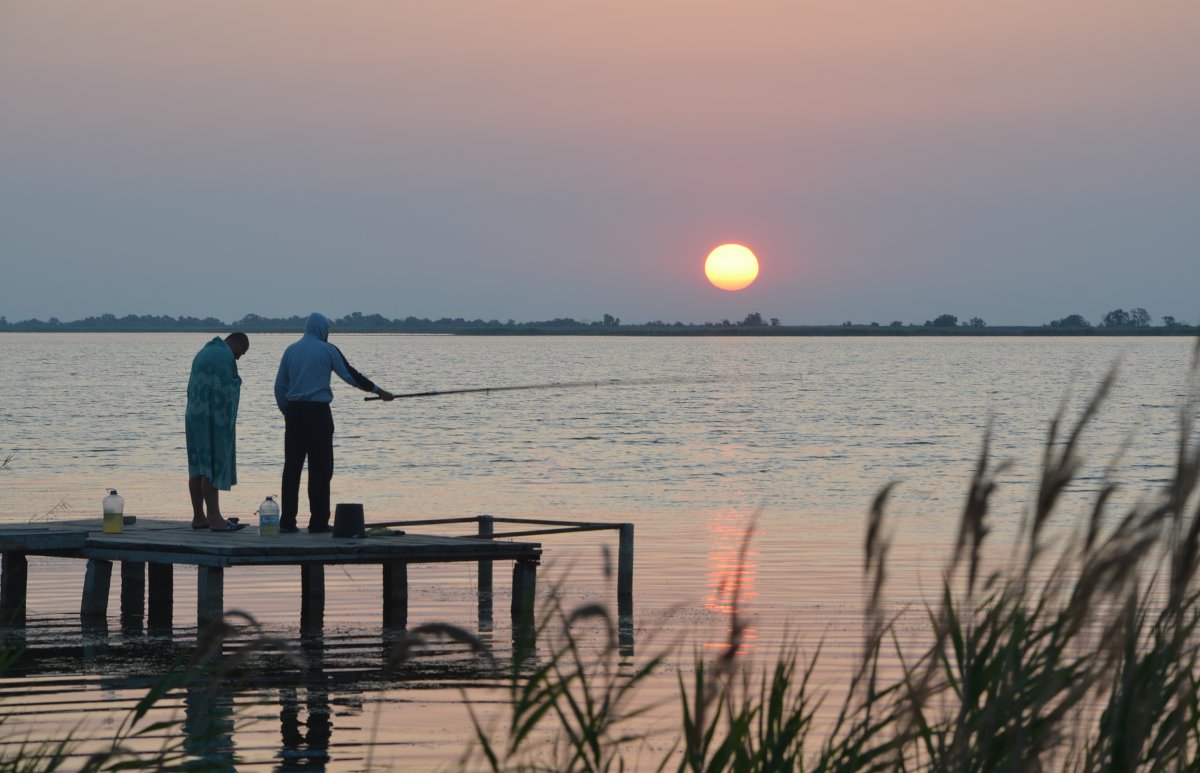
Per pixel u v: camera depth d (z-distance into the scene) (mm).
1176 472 5281
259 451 73438
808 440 84500
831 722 12586
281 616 23828
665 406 133500
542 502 48844
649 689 15297
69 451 71625
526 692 5664
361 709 15992
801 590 26047
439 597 26062
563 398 155000
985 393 152750
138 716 7547
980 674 5590
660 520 42281
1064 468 5426
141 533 24016
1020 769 5582
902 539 35500
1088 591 5395
